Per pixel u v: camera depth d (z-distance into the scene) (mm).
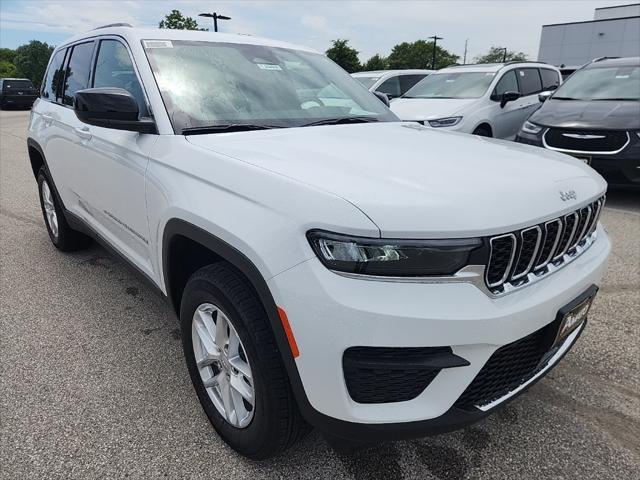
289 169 1866
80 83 3490
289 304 1631
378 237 1544
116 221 2934
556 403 2510
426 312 1548
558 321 1863
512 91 8453
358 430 1679
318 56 3500
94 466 2074
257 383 1830
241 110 2611
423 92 8594
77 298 3580
